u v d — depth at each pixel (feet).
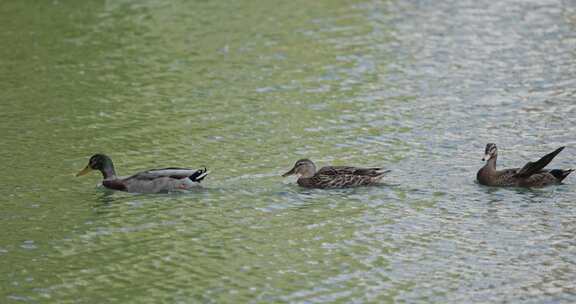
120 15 143.13
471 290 60.08
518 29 133.08
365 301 58.85
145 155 87.92
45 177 82.94
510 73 113.29
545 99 103.14
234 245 68.23
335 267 64.08
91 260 65.98
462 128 94.22
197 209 75.46
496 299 58.70
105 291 61.00
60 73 115.65
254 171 83.56
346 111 100.78
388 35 131.64
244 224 72.18
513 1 149.79
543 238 67.97
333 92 107.76
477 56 120.98
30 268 64.64
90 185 81.30
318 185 79.51
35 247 68.23
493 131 93.09
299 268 64.03
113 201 77.46
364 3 150.30
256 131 94.73
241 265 64.75
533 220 71.36
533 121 95.86
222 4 150.51
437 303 58.34
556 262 63.87
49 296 60.29
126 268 64.59
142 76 114.62
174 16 142.82
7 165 85.71
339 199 77.05
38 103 104.47
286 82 111.86
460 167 83.41
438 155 86.58
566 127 93.61
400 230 70.28
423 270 63.31
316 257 65.82
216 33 133.69
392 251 66.59
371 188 79.20
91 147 90.43
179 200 77.56
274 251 67.05
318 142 90.99
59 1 151.64
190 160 86.28
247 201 76.95
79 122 98.02
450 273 62.69
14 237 70.03
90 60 120.98
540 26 134.31
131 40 130.21
